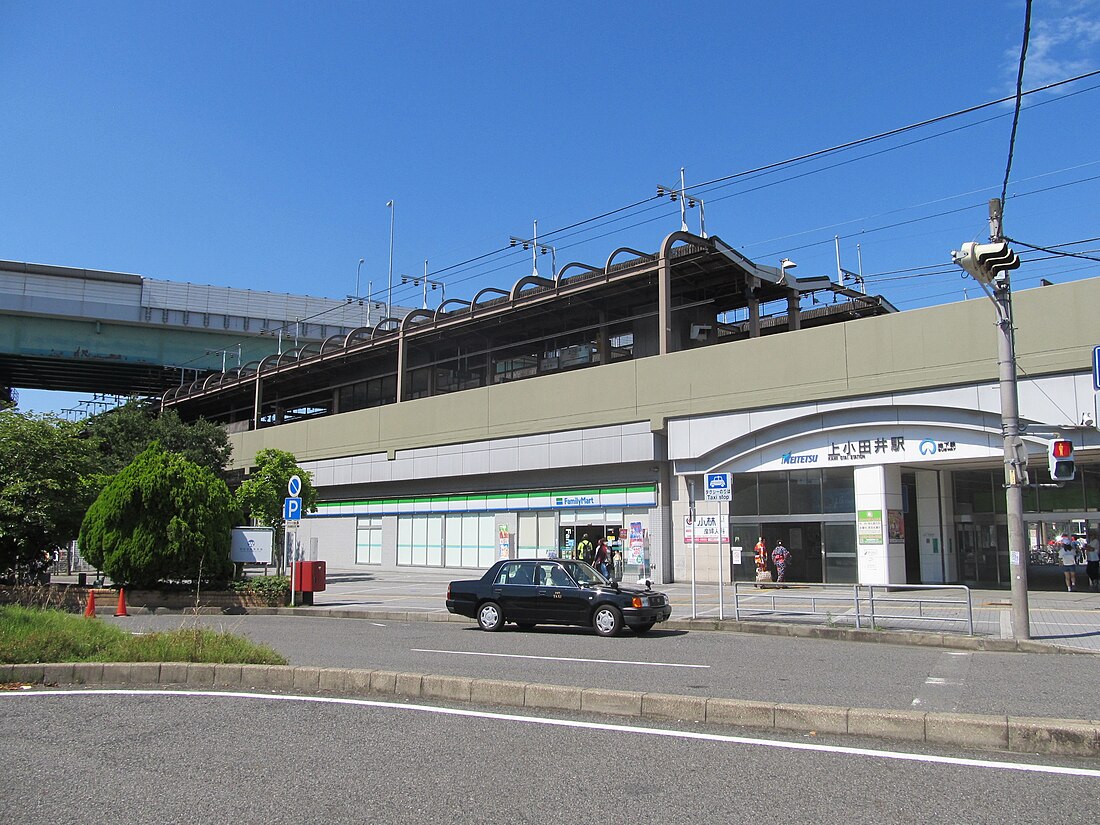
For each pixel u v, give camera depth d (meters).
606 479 32.91
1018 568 14.66
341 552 46.09
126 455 42.62
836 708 7.39
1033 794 5.61
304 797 5.57
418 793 5.66
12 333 60.94
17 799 5.52
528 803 5.45
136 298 64.56
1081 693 9.59
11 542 23.44
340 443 45.84
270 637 15.75
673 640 15.42
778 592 25.61
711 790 5.71
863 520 25.47
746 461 28.36
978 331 23.50
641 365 31.48
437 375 47.75
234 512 23.67
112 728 7.52
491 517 37.56
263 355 68.69
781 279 36.25
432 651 13.49
